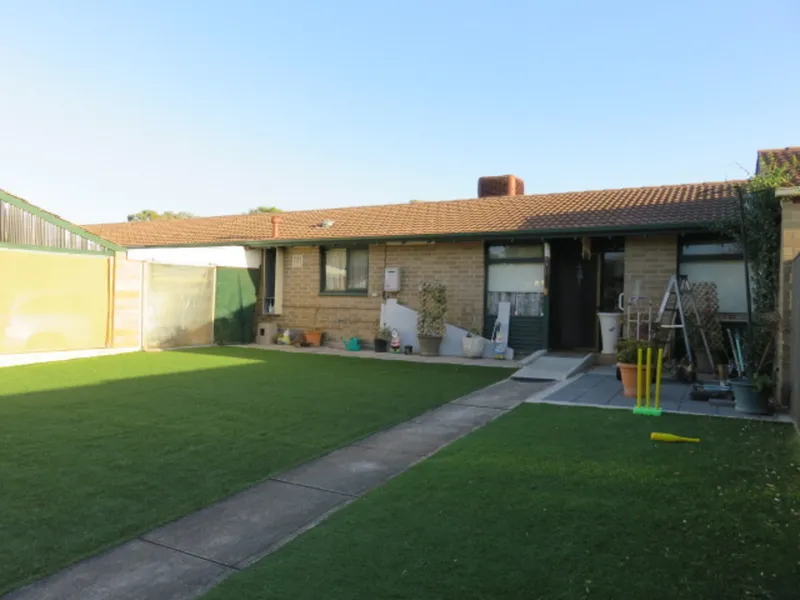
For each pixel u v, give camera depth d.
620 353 9.33
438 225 16.30
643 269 13.22
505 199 18.17
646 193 15.92
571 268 15.27
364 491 5.09
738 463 5.56
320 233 17.77
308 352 15.84
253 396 9.22
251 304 18.55
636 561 3.61
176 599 3.31
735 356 10.52
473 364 13.59
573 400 8.94
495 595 3.23
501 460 5.73
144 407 8.30
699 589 3.29
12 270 13.12
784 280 8.52
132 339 15.48
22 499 4.73
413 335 16.00
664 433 6.66
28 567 3.64
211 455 6.04
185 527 4.31
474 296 15.40
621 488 4.89
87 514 4.47
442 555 3.72
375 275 16.78
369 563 3.63
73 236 14.32
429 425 7.53
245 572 3.55
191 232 21.94
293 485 5.23
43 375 11.23
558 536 3.97
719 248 12.62
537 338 14.68
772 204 9.41
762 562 3.60
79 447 6.25
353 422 7.56
